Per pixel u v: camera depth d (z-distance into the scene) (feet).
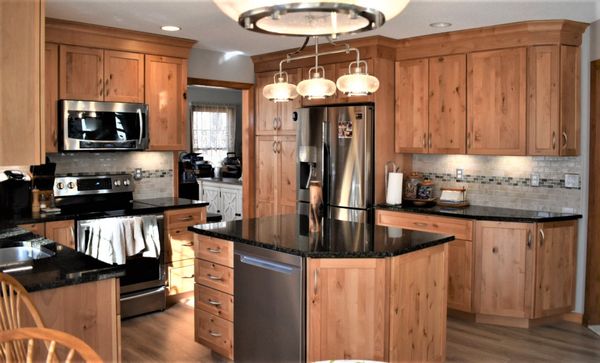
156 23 14.44
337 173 17.11
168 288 15.56
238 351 10.86
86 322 8.01
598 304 14.25
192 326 13.92
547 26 13.93
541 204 15.23
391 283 9.30
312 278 9.30
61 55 14.24
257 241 10.09
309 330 9.38
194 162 30.07
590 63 14.19
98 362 4.59
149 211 14.87
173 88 16.62
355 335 9.35
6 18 7.06
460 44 15.51
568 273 14.40
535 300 13.84
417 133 16.62
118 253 13.78
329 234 10.80
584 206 14.39
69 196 15.01
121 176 15.99
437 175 17.42
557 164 14.89
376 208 16.52
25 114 7.25
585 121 14.40
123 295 14.33
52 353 4.65
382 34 15.76
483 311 14.32
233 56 19.36
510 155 14.79
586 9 12.81
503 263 14.02
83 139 14.47
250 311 10.52
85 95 14.70
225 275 11.12
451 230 14.76
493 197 16.17
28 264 8.43
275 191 19.71
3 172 13.65
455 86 15.70
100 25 14.58
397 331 9.47
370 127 16.52
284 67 19.02
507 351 12.41
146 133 15.74
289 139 18.99
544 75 14.16
